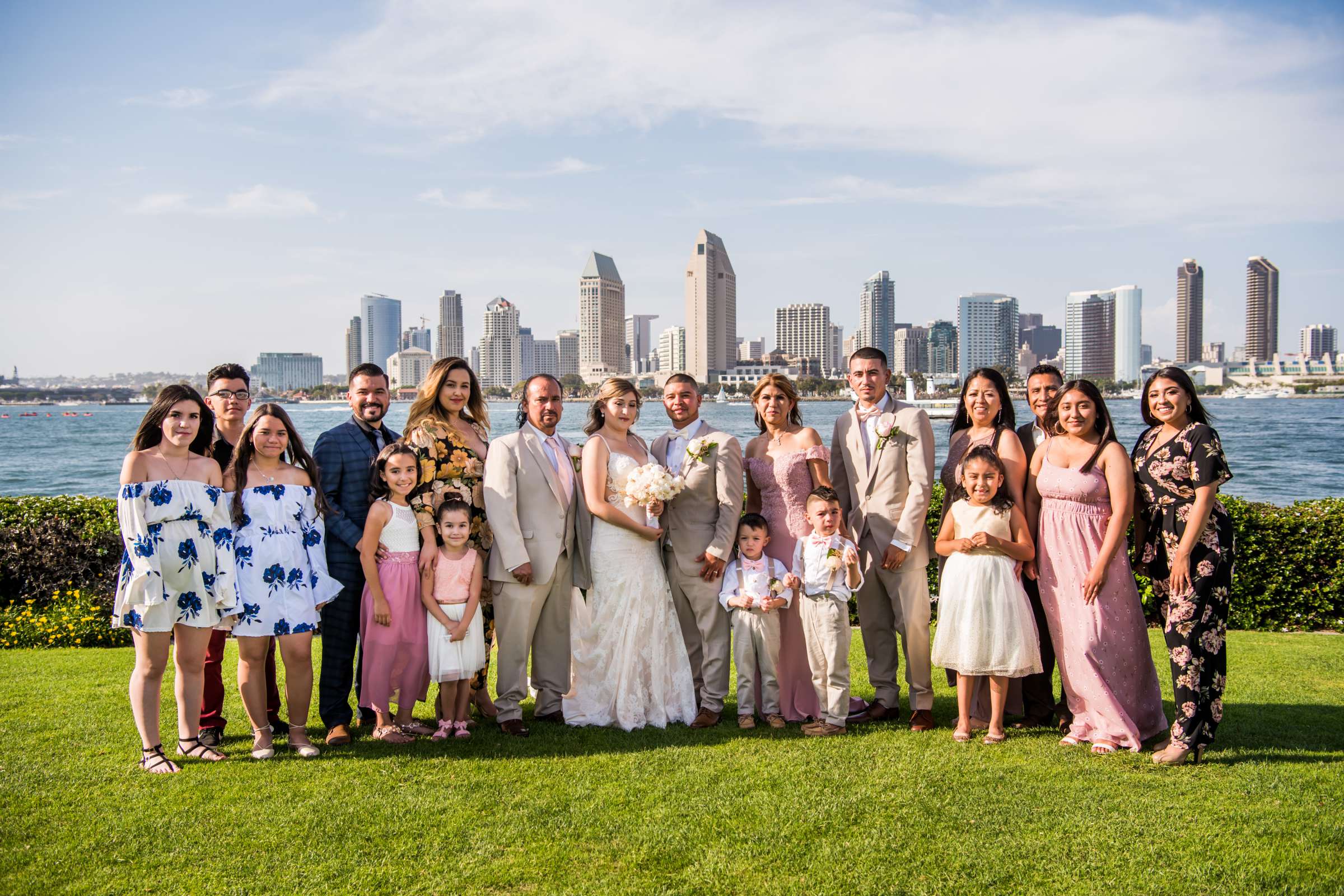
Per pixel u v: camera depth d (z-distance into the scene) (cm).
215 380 582
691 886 358
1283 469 4044
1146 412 533
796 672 611
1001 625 528
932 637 877
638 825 412
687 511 598
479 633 556
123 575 481
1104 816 420
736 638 584
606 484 589
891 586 586
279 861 378
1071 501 539
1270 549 941
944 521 580
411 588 541
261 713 510
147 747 484
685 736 554
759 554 584
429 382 587
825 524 567
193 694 504
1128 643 530
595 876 367
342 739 531
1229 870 367
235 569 503
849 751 516
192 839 398
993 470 542
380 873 368
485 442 614
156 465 487
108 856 382
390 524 539
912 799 440
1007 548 538
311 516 526
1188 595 497
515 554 552
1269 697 633
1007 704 588
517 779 470
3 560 936
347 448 569
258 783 464
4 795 446
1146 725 533
